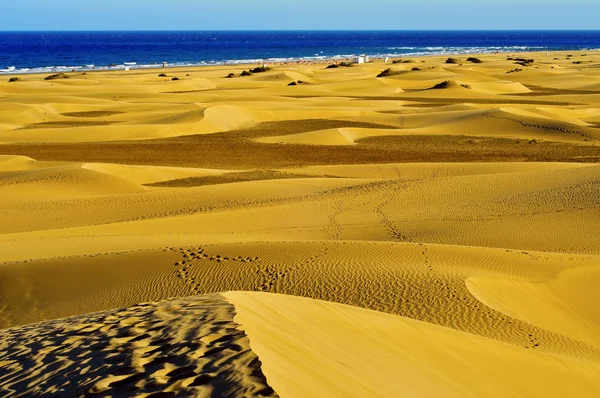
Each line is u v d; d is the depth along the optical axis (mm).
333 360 7328
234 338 7004
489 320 12383
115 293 14961
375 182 31000
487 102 73750
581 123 55250
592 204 23062
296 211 25141
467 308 12789
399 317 10289
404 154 44688
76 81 89750
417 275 14531
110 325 8250
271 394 5543
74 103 66188
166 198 28859
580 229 21047
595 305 15328
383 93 83875
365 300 13367
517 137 50000
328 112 61938
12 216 26156
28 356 7480
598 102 72688
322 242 17891
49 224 25234
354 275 14703
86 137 50281
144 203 28141
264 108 62312
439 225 22531
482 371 9008
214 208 26969
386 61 146375
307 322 8578
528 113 55906
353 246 17156
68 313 14148
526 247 19938
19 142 48469
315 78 100188
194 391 5727
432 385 7805
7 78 103688
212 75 110562
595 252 19234
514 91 86375
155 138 50969
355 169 38094
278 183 31891
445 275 14547
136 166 36312
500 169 35750
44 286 15656
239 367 6152
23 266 16672
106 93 75750
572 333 13750
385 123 57625
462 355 9336
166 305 9039
